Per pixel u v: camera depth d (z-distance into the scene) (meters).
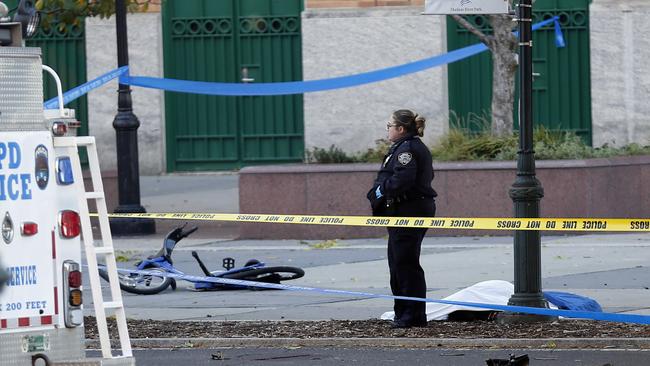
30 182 31.58
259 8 101.81
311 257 65.06
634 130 98.12
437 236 72.25
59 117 32.25
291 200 72.56
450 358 40.19
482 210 70.56
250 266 56.81
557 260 61.72
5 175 31.23
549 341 41.97
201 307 51.44
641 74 97.81
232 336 44.25
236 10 102.19
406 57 99.25
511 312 45.28
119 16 72.38
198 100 102.94
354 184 72.00
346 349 42.25
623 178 71.38
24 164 31.52
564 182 70.31
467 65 99.19
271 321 47.34
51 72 32.59
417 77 99.12
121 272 52.88
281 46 101.94
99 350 42.72
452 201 70.81
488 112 97.88
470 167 70.56
